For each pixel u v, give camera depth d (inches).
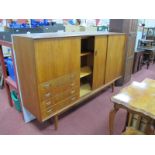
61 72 70.8
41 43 58.5
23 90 74.4
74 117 88.4
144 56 190.2
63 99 77.1
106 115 90.7
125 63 125.0
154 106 49.6
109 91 121.0
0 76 118.1
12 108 95.9
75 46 73.7
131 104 50.5
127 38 116.9
